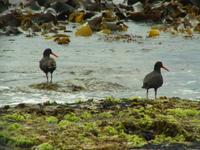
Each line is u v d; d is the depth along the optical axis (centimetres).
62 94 2806
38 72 3316
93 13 5297
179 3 5588
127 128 1875
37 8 5544
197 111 2114
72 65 3506
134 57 3800
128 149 1684
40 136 1789
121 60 3688
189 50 4041
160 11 5362
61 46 4156
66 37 4303
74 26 5012
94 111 2105
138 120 1939
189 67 3519
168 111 2105
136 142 1750
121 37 4488
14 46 4122
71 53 3906
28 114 2058
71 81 2995
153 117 1997
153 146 1712
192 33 4716
